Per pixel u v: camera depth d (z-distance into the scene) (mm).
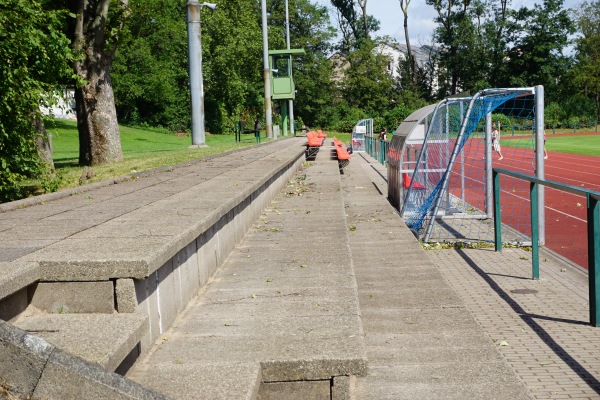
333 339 4164
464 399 4023
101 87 19312
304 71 84188
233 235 7629
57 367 2826
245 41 63438
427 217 13297
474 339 5180
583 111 79562
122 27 19688
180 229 5254
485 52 87188
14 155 11688
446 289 6809
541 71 83875
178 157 17688
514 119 18859
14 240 5027
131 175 11906
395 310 6066
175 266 4941
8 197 12094
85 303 3969
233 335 4359
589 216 6828
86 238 5012
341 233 8406
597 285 6855
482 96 12469
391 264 8195
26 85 11375
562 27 83625
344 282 5723
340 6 92875
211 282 5996
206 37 60594
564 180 25078
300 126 75625
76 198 8609
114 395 2787
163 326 4512
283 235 8453
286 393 3836
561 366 5824
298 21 86625
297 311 4863
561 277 9414
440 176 15656
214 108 64875
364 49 83375
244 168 12906
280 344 4113
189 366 3777
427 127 15352
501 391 4148
